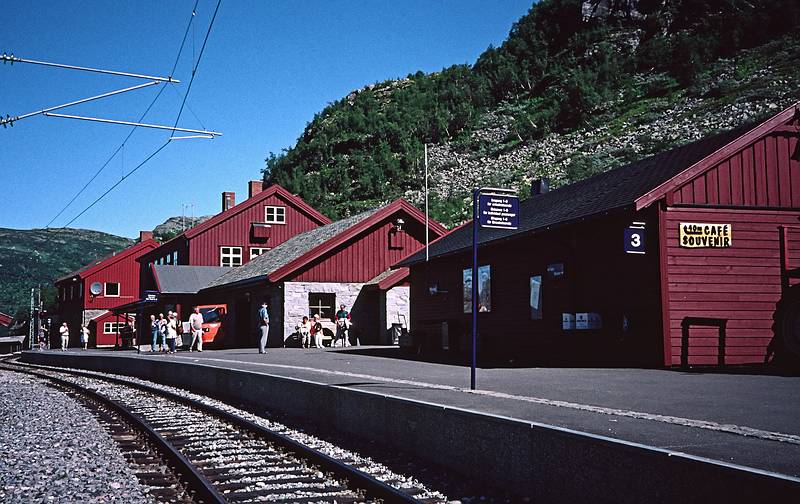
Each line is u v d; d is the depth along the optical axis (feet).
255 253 154.30
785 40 427.74
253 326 115.65
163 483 25.02
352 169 505.25
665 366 48.93
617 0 622.54
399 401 29.96
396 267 93.81
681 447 19.25
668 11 572.10
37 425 41.19
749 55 430.20
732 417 25.34
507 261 69.21
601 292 55.72
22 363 140.05
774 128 52.26
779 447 19.27
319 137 584.40
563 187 81.82
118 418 43.88
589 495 19.36
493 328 71.51
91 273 207.92
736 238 51.31
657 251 50.03
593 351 56.34
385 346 99.96
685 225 50.49
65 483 24.93
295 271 105.50
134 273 213.66
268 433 33.65
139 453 30.91
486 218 36.63
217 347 120.78
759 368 45.93
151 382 75.87
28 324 276.62
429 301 88.07
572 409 27.37
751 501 14.82
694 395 32.32
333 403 36.99
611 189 60.70
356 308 108.68
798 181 53.16
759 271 51.47
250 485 24.16
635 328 51.90
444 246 85.05
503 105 583.17
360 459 28.48
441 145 528.22
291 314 104.58
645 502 17.47
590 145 389.39
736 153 51.85
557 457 20.65
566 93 514.27
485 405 28.66
